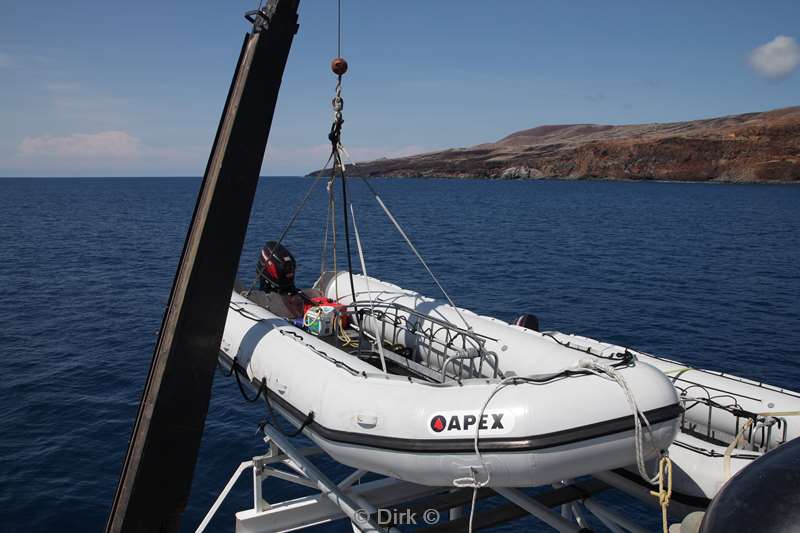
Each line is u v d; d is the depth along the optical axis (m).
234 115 4.80
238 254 4.98
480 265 26.20
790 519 1.78
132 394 11.68
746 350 14.21
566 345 5.95
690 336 15.34
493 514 5.46
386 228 42.28
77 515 7.92
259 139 4.94
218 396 11.67
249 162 4.91
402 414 4.44
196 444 4.99
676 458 5.04
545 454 4.09
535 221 48.28
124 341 14.96
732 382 6.05
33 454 9.35
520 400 4.24
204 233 4.79
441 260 27.53
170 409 4.82
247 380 6.05
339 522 8.11
